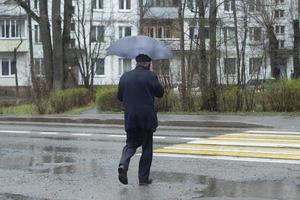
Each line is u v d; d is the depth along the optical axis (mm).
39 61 97812
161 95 14094
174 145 21500
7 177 15586
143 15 84438
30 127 32469
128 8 102125
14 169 16938
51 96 42594
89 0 97312
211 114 35281
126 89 13867
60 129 30672
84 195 13086
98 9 99500
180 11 57656
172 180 14578
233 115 34219
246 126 29703
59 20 53312
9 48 99250
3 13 97188
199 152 19375
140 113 13695
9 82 100000
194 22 63125
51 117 36812
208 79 37312
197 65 38344
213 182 14172
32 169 16875
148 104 13773
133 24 100438
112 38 95188
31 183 14664
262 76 54281
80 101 47031
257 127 29203
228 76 38406
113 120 34219
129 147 13883
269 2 77500
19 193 13484
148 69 14141
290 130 26969
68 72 55875
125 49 14211
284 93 35188
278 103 35406
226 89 37125
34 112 41844
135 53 14094
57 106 41781
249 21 76812
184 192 13102
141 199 12508
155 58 14156
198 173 15438
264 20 69000
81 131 29156
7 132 29203
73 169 16688
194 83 38125
